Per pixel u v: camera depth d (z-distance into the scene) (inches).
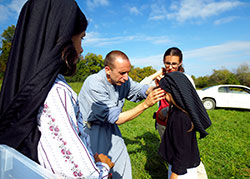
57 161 28.0
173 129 61.3
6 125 27.5
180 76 62.9
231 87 390.0
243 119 294.2
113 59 63.9
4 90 29.1
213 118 299.0
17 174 26.2
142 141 172.2
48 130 28.1
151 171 121.3
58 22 30.0
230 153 154.2
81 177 28.9
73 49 32.0
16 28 31.7
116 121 65.2
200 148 163.2
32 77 27.2
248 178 120.2
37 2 30.5
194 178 66.5
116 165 73.7
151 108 360.2
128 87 80.6
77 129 32.5
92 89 66.9
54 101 28.7
